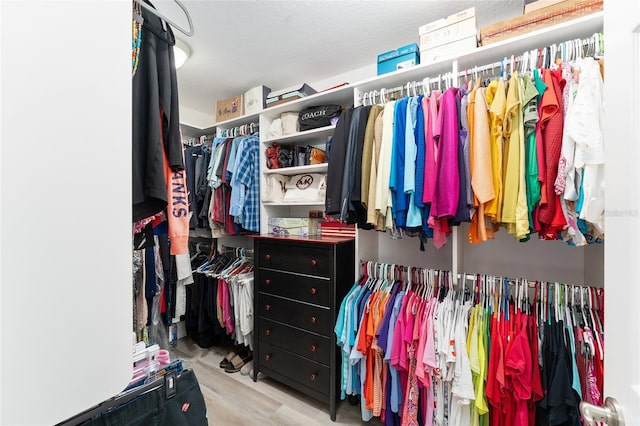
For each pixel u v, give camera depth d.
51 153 0.35
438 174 1.23
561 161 1.01
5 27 0.31
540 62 1.19
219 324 2.44
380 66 1.69
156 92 0.86
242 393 1.87
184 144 2.68
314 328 1.72
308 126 2.03
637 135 0.44
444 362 1.24
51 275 0.35
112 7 0.44
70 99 0.38
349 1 1.48
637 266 0.43
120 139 0.45
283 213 2.49
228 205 2.27
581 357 1.05
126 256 0.45
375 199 1.42
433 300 1.37
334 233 1.99
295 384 1.80
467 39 1.39
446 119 1.23
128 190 0.46
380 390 1.48
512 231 1.15
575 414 1.01
